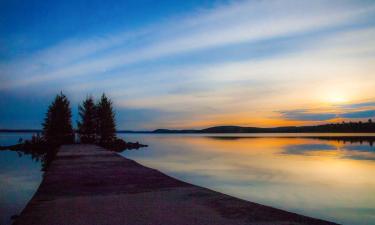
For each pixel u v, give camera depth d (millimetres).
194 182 18500
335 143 64188
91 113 52281
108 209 8172
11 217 9867
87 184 11875
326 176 20672
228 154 38844
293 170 23766
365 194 15086
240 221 7137
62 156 23734
